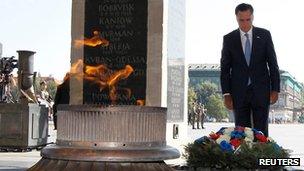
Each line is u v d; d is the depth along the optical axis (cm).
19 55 1273
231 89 712
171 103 1266
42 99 1953
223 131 543
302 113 17562
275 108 15912
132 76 1184
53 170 378
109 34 1216
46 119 1273
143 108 375
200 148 526
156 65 1166
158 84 1162
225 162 510
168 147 399
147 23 1180
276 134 3011
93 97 1209
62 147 378
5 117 1195
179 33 1334
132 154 367
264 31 710
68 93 1231
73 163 375
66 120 381
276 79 702
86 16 1234
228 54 712
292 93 18138
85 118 374
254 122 706
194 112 3816
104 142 370
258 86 699
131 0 1196
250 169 508
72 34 1241
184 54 1384
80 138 375
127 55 1189
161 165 390
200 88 14875
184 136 1388
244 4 707
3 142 1189
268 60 706
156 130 384
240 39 709
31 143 1200
